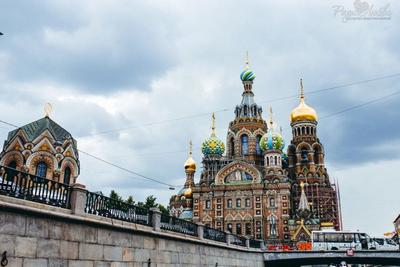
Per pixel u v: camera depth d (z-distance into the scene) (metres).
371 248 54.91
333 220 93.62
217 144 108.06
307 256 48.44
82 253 18.41
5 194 15.48
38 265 16.09
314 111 105.19
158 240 24.88
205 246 31.98
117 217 21.31
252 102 111.50
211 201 91.44
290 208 90.25
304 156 101.75
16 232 15.34
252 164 95.25
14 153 49.62
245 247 43.00
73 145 54.81
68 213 17.92
